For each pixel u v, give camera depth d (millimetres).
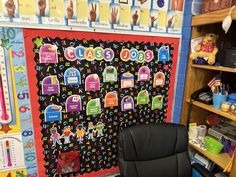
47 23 1074
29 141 1192
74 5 1111
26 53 1065
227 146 1379
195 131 1531
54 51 1122
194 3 1356
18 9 1002
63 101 1217
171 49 1485
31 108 1148
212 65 1333
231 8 1079
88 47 1202
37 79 1121
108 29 1231
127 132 1218
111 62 1294
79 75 1219
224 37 1475
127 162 1207
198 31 1411
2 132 1118
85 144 1359
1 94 1067
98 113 1343
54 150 1273
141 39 1351
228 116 1196
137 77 1411
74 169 1350
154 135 1275
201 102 1438
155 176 1248
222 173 1429
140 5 1285
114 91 1356
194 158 1550
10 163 1181
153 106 1537
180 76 1547
